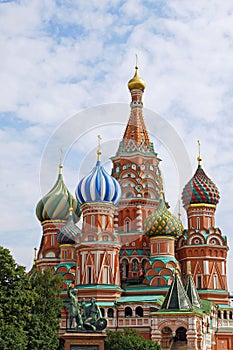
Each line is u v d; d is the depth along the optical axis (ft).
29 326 195.11
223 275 285.02
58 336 209.15
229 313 276.62
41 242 318.24
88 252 258.98
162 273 265.54
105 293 252.42
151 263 269.85
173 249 274.98
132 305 245.04
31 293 185.26
